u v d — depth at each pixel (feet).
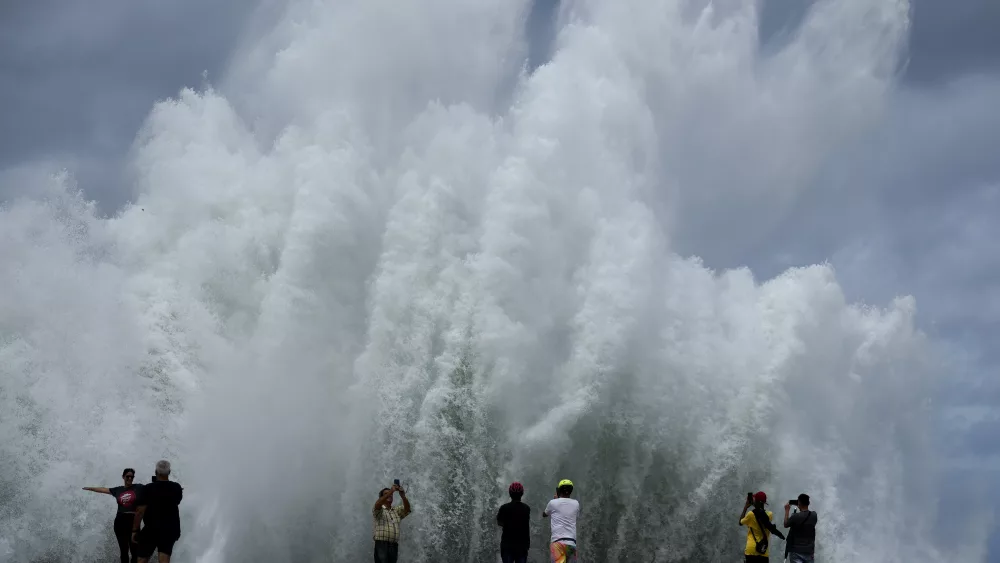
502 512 54.90
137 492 51.55
